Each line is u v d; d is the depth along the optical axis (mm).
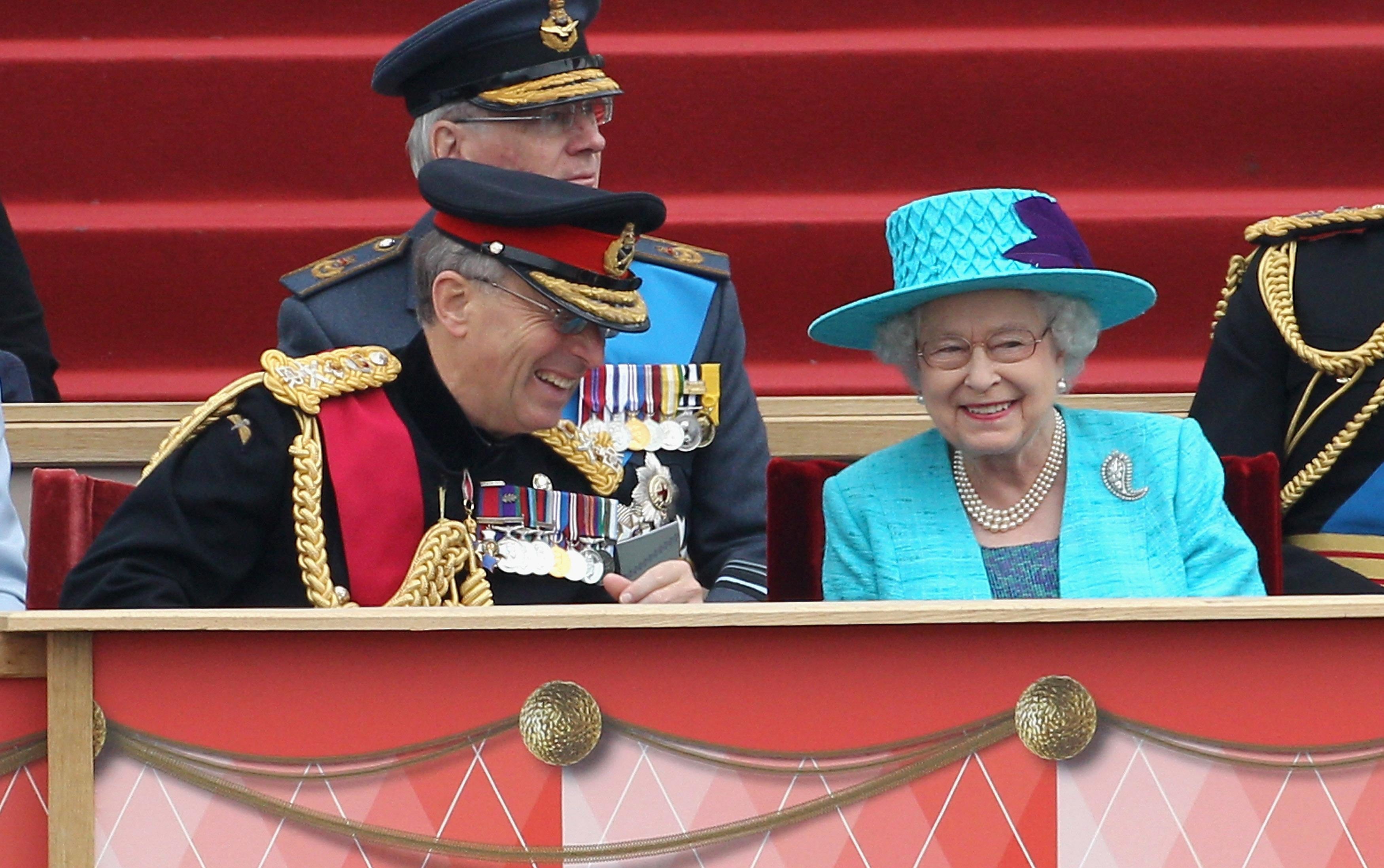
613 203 9844
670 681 7727
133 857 7727
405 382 10211
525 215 9750
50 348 18031
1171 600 7609
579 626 7586
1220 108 20078
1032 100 20047
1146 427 11133
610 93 12641
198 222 19406
